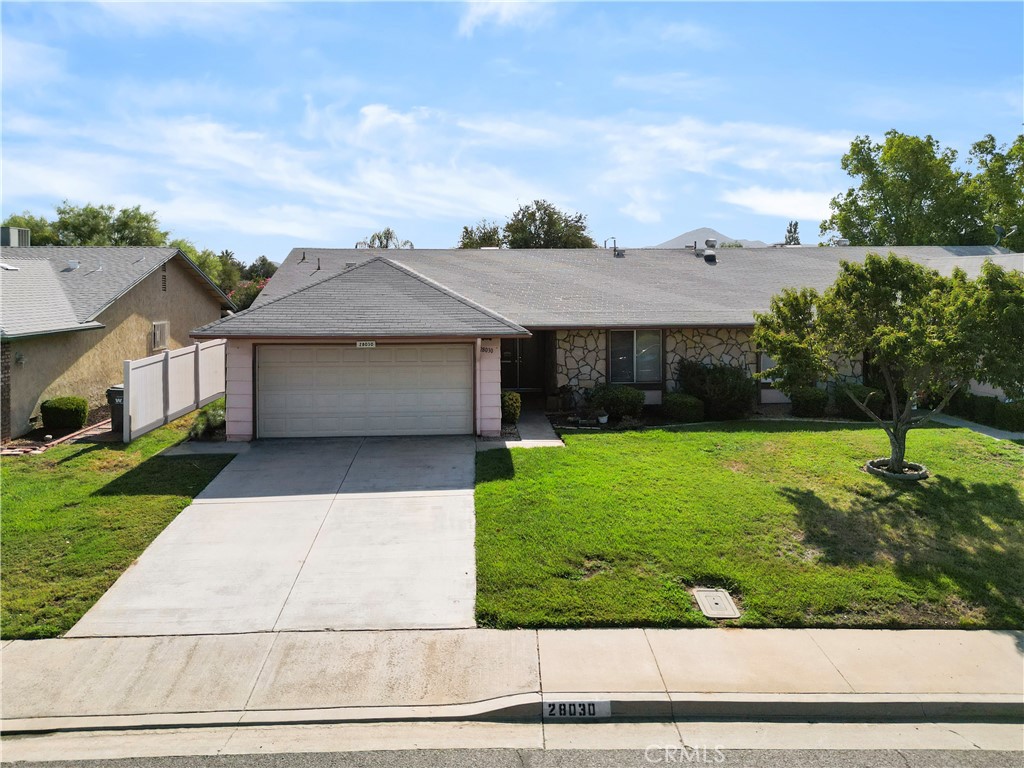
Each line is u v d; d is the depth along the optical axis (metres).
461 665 5.97
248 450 12.87
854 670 5.93
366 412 14.08
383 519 9.33
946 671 5.94
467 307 14.10
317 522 9.23
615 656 6.11
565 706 5.43
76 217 43.19
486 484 10.62
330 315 13.48
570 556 7.92
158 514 9.38
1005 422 14.59
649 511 9.27
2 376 13.67
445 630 6.55
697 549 8.10
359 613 6.86
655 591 7.18
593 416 15.62
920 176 34.25
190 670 5.90
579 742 5.11
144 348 20.56
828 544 8.33
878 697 5.55
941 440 13.33
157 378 14.84
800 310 11.12
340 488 10.60
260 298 18.02
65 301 17.09
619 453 12.45
